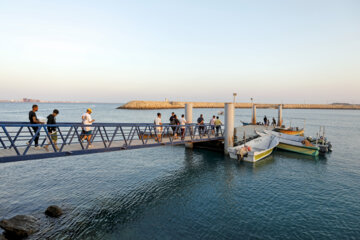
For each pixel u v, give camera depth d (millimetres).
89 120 11234
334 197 11516
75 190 12227
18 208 10023
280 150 22578
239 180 13992
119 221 9172
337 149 24000
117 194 11797
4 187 12398
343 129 44219
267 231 8484
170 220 9266
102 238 8023
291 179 14211
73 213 9734
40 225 8703
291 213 9828
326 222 9117
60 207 10203
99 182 13477
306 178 14430
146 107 136125
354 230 8562
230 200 11141
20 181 13383
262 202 10922
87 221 9133
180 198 11352
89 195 11617
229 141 19969
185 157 19750
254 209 10211
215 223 9047
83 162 17859
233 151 18562
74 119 55781
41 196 11367
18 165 16609
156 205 10586
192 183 13461
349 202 10922
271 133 27031
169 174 15117
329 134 36656
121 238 8039
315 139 25031
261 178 14367
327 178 14445
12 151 9484
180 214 9758
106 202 10844
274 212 9938
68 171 15469
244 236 8164
